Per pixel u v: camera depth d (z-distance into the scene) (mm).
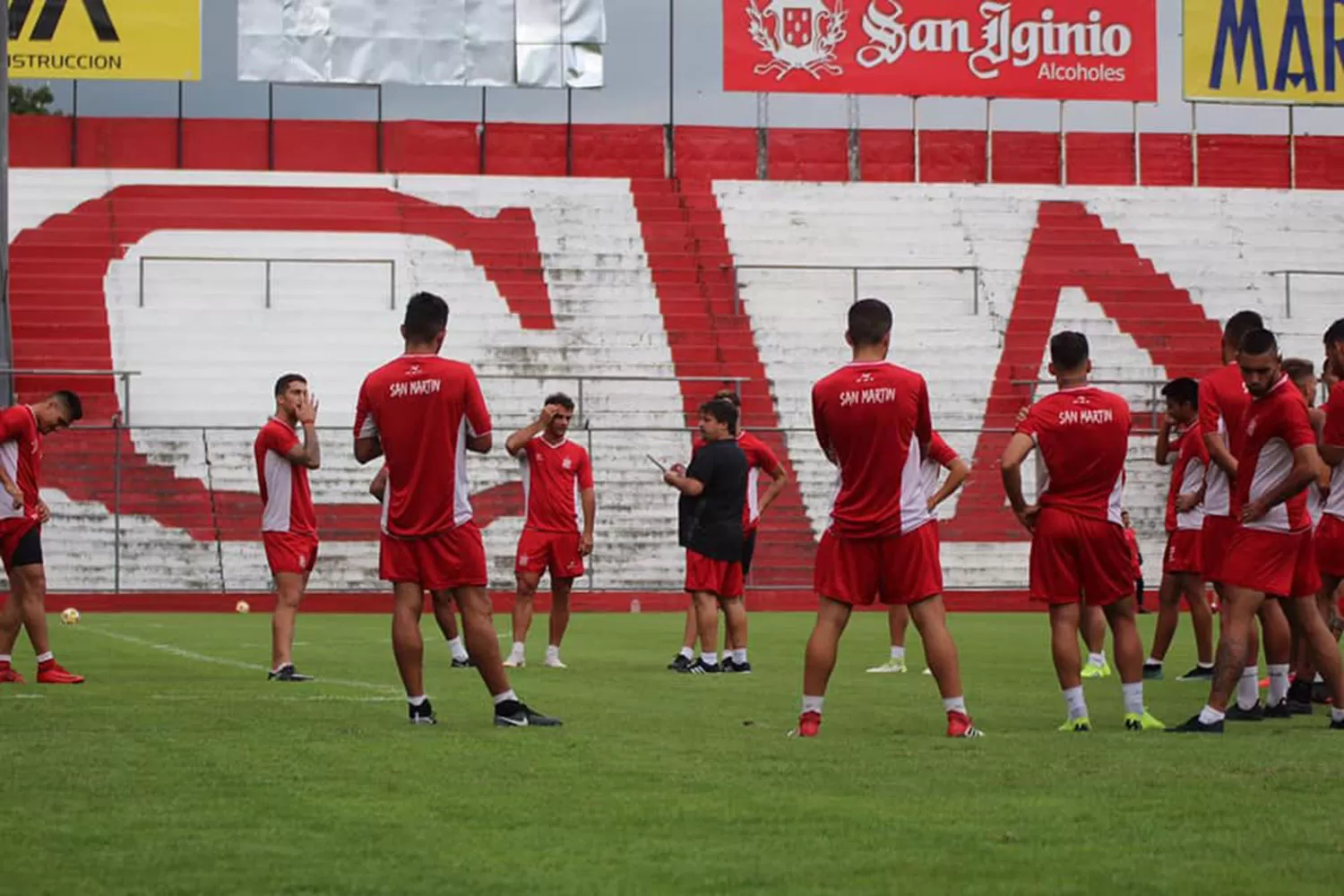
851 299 54375
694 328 52938
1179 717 17766
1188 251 57344
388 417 15438
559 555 25000
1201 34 59750
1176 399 23344
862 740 14602
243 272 52906
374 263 53812
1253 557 15609
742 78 58344
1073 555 15828
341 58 56969
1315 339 55094
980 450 48188
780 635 33500
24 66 55750
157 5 56312
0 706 17625
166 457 46375
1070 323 54188
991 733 15438
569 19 58250
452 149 59375
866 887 8398
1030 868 8867
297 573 22016
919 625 15172
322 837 9734
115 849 9344
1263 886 8438
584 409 50000
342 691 19922
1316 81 60031
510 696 15797
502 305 53031
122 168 57500
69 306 51125
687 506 24172
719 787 11625
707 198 57562
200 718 16359
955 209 58062
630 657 27422
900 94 58906
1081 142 61875
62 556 44844
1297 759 13203
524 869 8836
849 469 15055
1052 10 59375
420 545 15578
